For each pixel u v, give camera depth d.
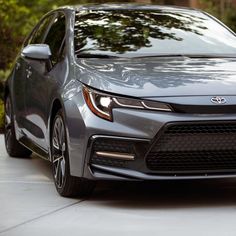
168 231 6.34
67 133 7.30
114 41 8.30
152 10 9.09
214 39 8.62
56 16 9.45
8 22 20.06
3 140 12.06
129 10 8.98
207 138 6.97
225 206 7.25
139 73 7.40
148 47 8.26
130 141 6.94
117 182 8.47
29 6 21.72
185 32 8.64
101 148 7.03
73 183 7.42
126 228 6.45
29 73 9.13
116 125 6.97
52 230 6.39
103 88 7.12
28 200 7.57
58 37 8.81
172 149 6.94
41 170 9.33
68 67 7.86
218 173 7.10
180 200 7.53
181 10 9.25
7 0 20.27
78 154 7.16
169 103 6.95
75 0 19.69
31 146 9.16
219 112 6.97
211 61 7.98
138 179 6.98
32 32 10.31
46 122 8.20
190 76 7.36
